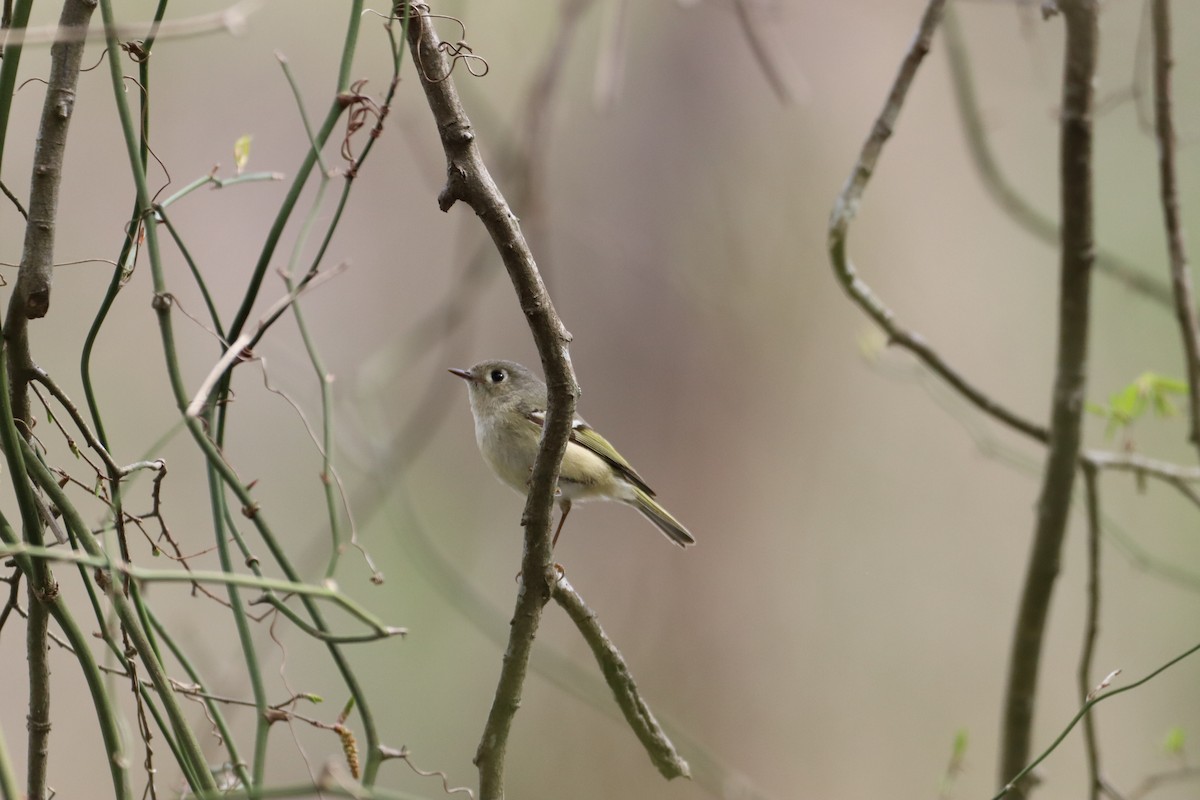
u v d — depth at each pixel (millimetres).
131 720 7883
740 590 12914
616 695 4832
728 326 13266
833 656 12766
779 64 9711
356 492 12008
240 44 12016
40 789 4145
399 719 11508
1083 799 12312
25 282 4035
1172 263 6195
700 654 12719
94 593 3912
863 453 13250
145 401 11406
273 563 11164
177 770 7883
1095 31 5996
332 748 11172
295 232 12578
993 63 13430
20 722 8969
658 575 12898
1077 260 6234
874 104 13703
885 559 13055
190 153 12266
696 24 13602
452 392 10195
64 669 10383
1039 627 6395
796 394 13289
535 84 9250
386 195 13422
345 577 11773
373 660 11633
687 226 13422
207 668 8414
